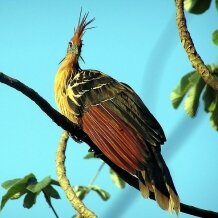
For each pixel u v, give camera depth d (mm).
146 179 8664
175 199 8219
